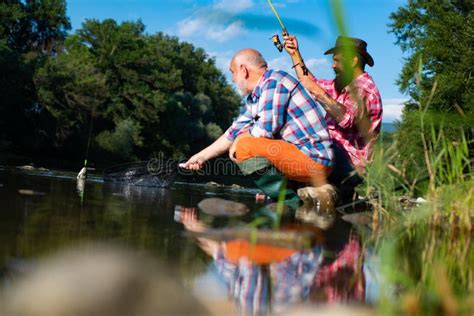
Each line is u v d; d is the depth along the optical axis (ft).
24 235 5.59
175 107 137.49
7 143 85.97
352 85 3.78
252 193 19.79
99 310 2.96
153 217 8.43
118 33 134.72
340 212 12.00
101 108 115.65
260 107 13.17
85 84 100.27
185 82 178.09
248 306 3.63
